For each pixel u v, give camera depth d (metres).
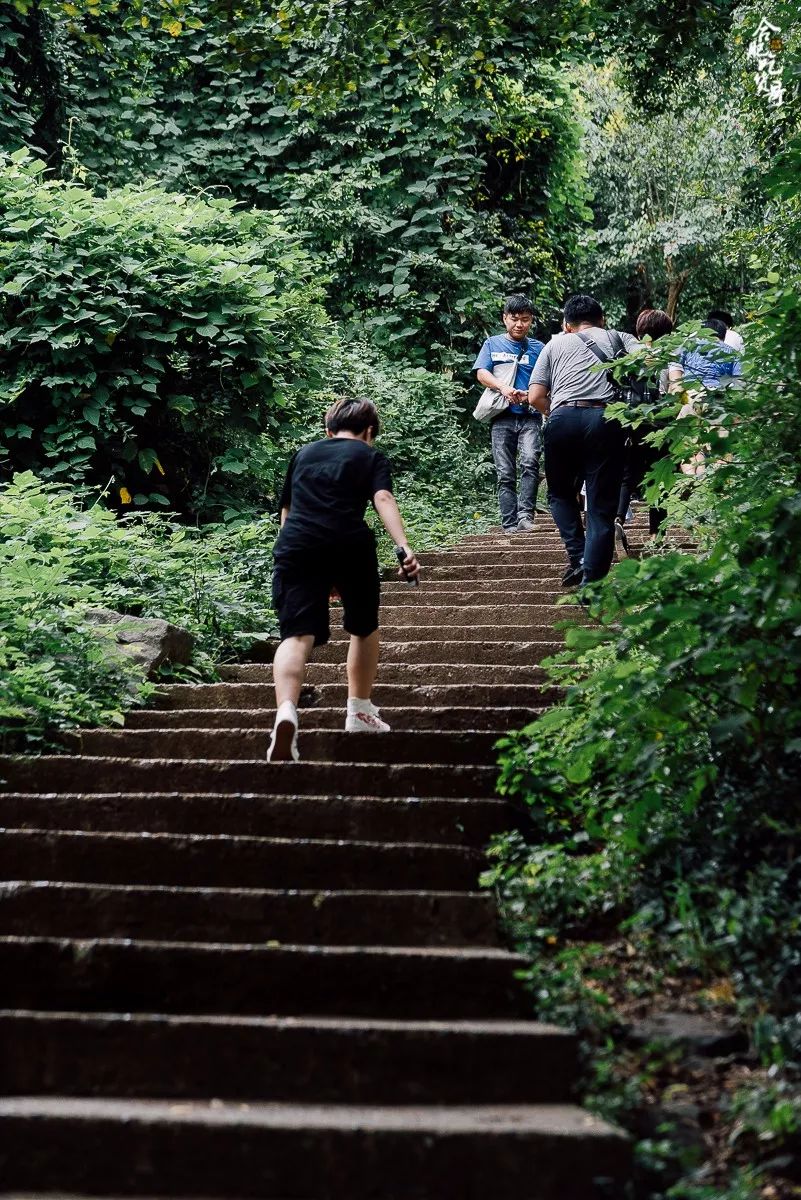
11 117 14.36
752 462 4.96
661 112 12.63
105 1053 3.36
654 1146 3.10
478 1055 3.40
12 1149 3.07
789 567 4.20
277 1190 3.05
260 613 8.23
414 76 17.03
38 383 10.32
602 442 7.45
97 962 3.66
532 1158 3.06
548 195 19.77
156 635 7.05
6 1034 3.36
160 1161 3.06
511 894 4.23
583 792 4.83
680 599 4.32
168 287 10.45
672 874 4.24
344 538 5.52
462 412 16.41
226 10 10.08
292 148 17.47
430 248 17.16
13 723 5.80
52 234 10.31
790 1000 3.57
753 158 21.80
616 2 10.52
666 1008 3.66
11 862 4.36
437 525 11.84
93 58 15.97
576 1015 3.54
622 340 7.71
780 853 4.14
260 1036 3.38
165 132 16.59
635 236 22.86
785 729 4.39
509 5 10.27
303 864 4.38
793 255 8.33
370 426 5.91
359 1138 3.06
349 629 5.60
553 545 10.34
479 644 7.10
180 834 4.52
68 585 7.57
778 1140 3.10
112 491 10.72
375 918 4.06
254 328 10.45
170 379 10.71
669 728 4.48
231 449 10.88
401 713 5.90
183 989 3.67
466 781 5.11
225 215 11.23
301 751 5.52
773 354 4.94
